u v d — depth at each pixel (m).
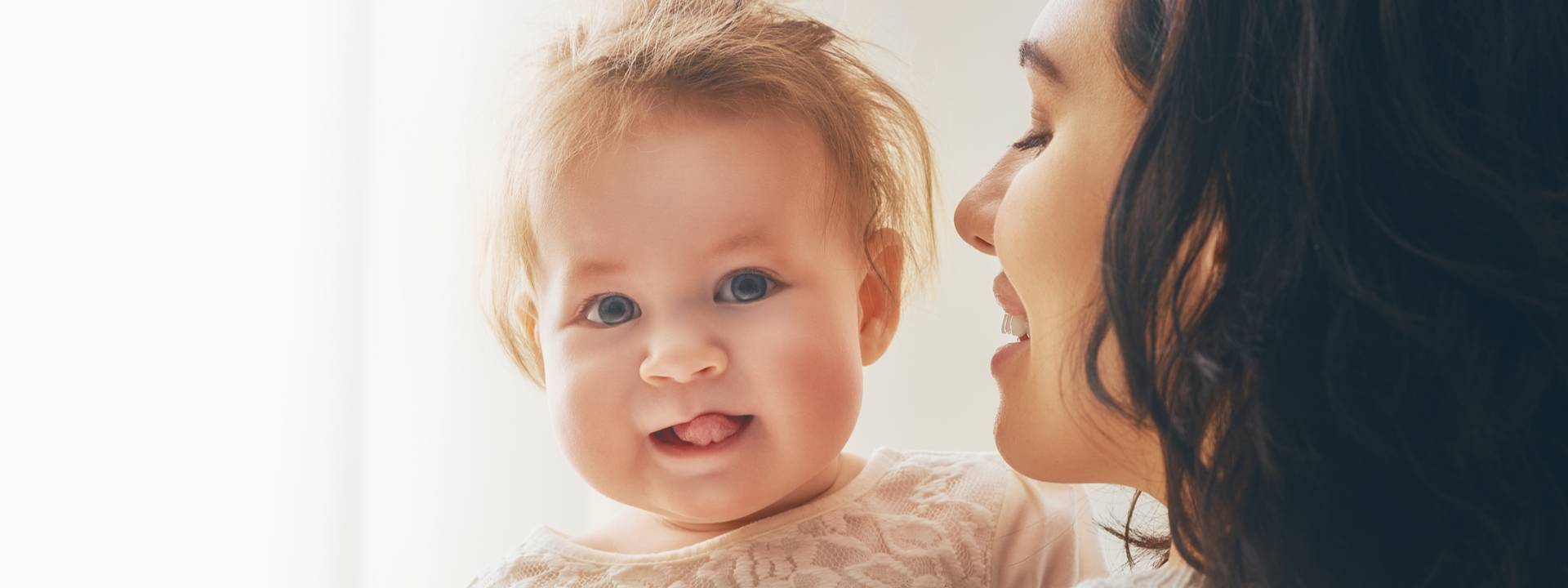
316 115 1.44
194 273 1.39
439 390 1.47
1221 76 0.48
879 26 1.29
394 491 1.45
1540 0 0.43
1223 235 0.49
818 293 0.82
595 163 0.81
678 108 0.81
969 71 1.35
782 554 0.82
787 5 1.00
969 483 0.90
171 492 1.37
